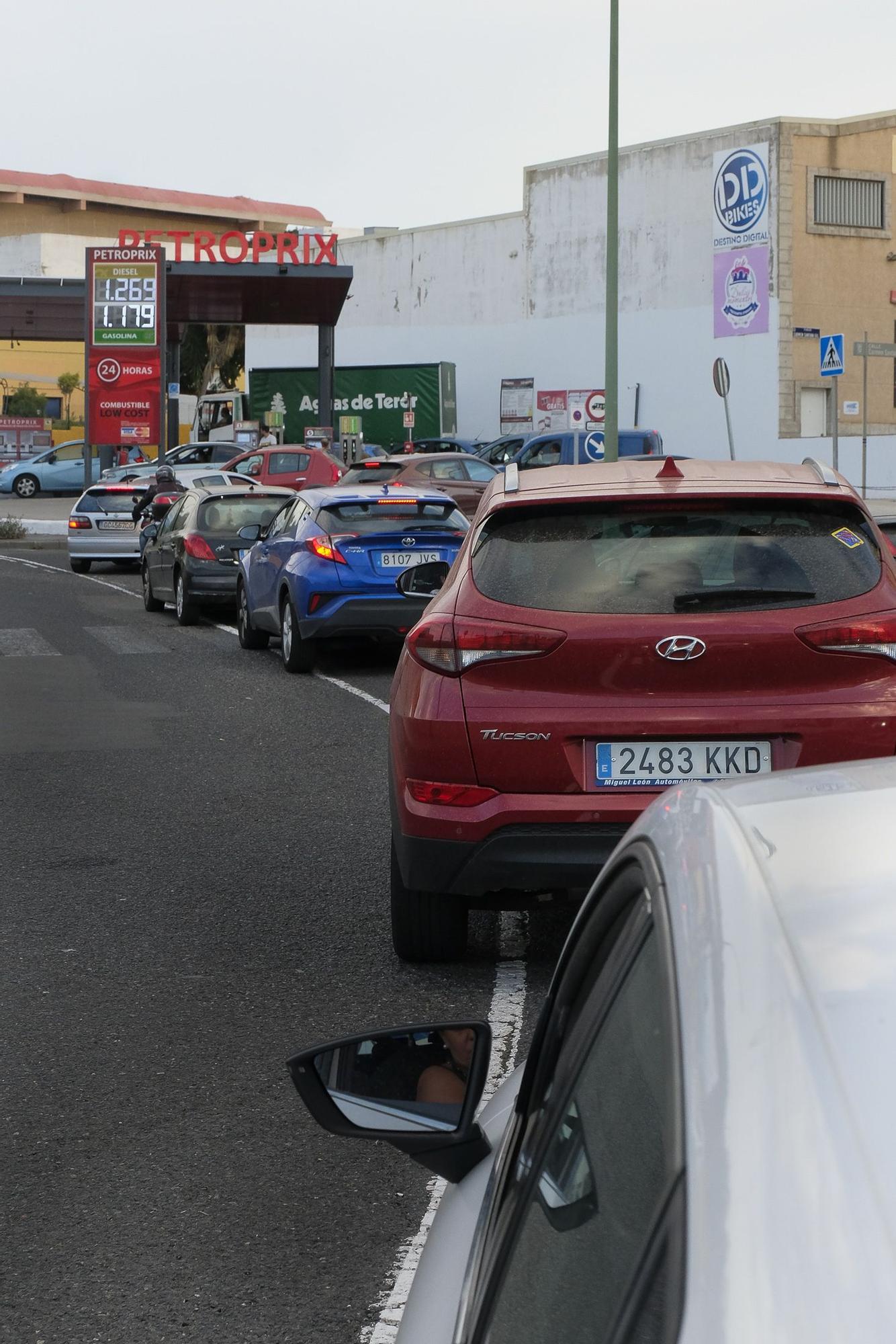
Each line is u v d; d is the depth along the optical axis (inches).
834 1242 44.9
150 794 439.2
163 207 5974.4
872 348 1150.3
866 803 69.5
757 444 2198.6
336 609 661.3
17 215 5797.2
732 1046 52.6
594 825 243.6
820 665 244.1
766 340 2175.2
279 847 375.2
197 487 944.3
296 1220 181.2
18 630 866.8
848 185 2183.8
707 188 2234.3
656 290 2306.8
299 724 556.4
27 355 5064.0
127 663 729.6
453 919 273.3
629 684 244.4
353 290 2714.1
